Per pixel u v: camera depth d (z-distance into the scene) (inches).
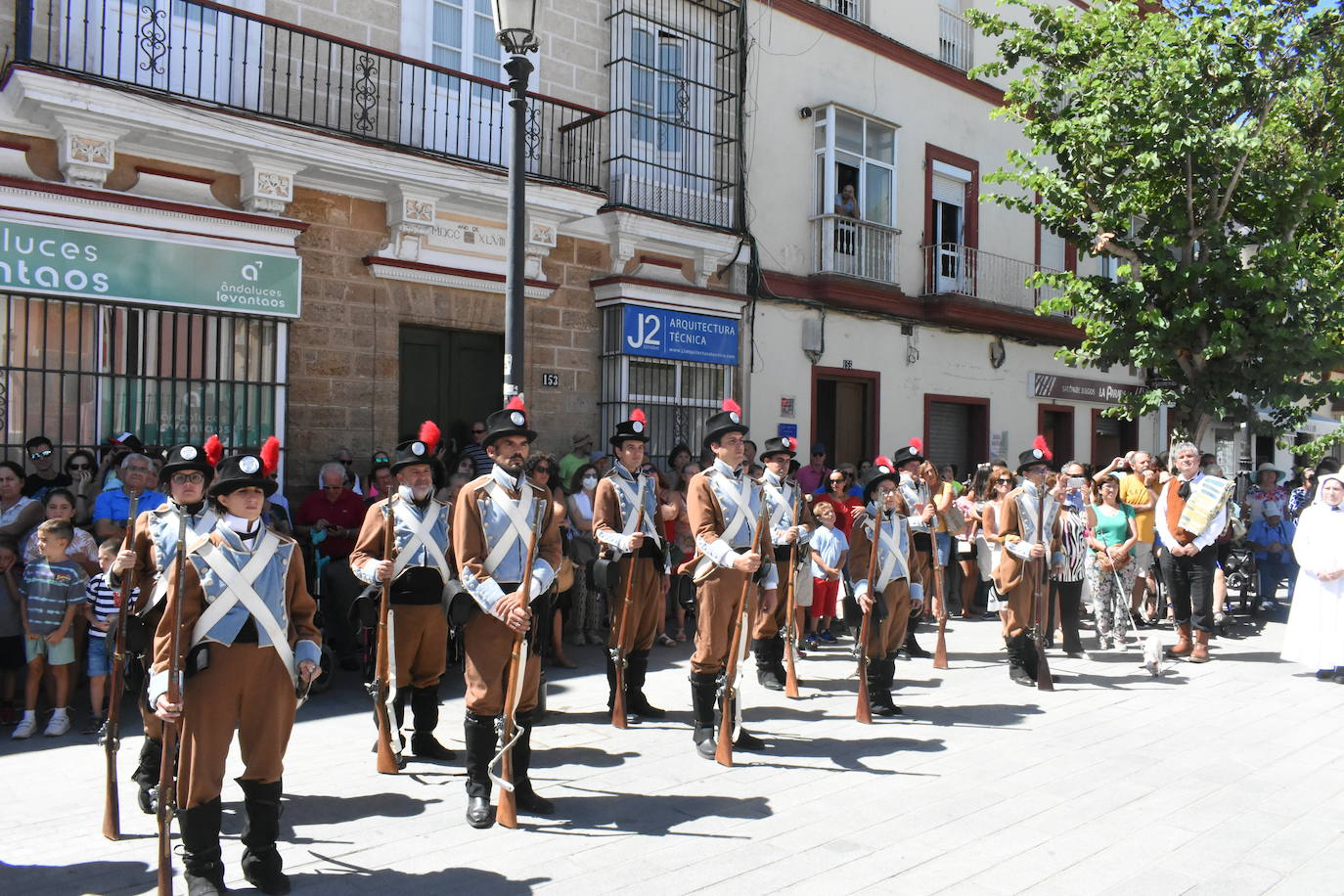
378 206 393.4
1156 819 197.6
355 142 365.4
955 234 668.7
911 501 340.5
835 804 203.0
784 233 553.9
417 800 202.4
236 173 356.5
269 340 363.6
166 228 333.4
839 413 593.9
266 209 358.0
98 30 333.1
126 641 167.5
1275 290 446.3
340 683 304.2
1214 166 446.6
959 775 222.7
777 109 552.1
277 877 159.6
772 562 251.6
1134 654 371.9
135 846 177.3
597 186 465.4
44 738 243.9
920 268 634.2
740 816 195.6
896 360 617.0
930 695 300.4
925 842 183.6
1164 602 451.5
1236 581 487.8
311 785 211.2
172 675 148.0
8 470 278.2
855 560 279.3
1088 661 358.3
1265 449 1012.5
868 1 611.5
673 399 495.2
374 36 395.9
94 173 322.0
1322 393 465.1
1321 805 206.5
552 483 333.7
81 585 251.9
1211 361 468.1
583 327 466.3
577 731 257.0
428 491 232.7
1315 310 454.6
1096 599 385.1
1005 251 695.1
